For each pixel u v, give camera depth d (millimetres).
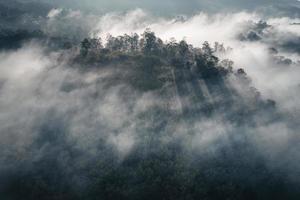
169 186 118125
